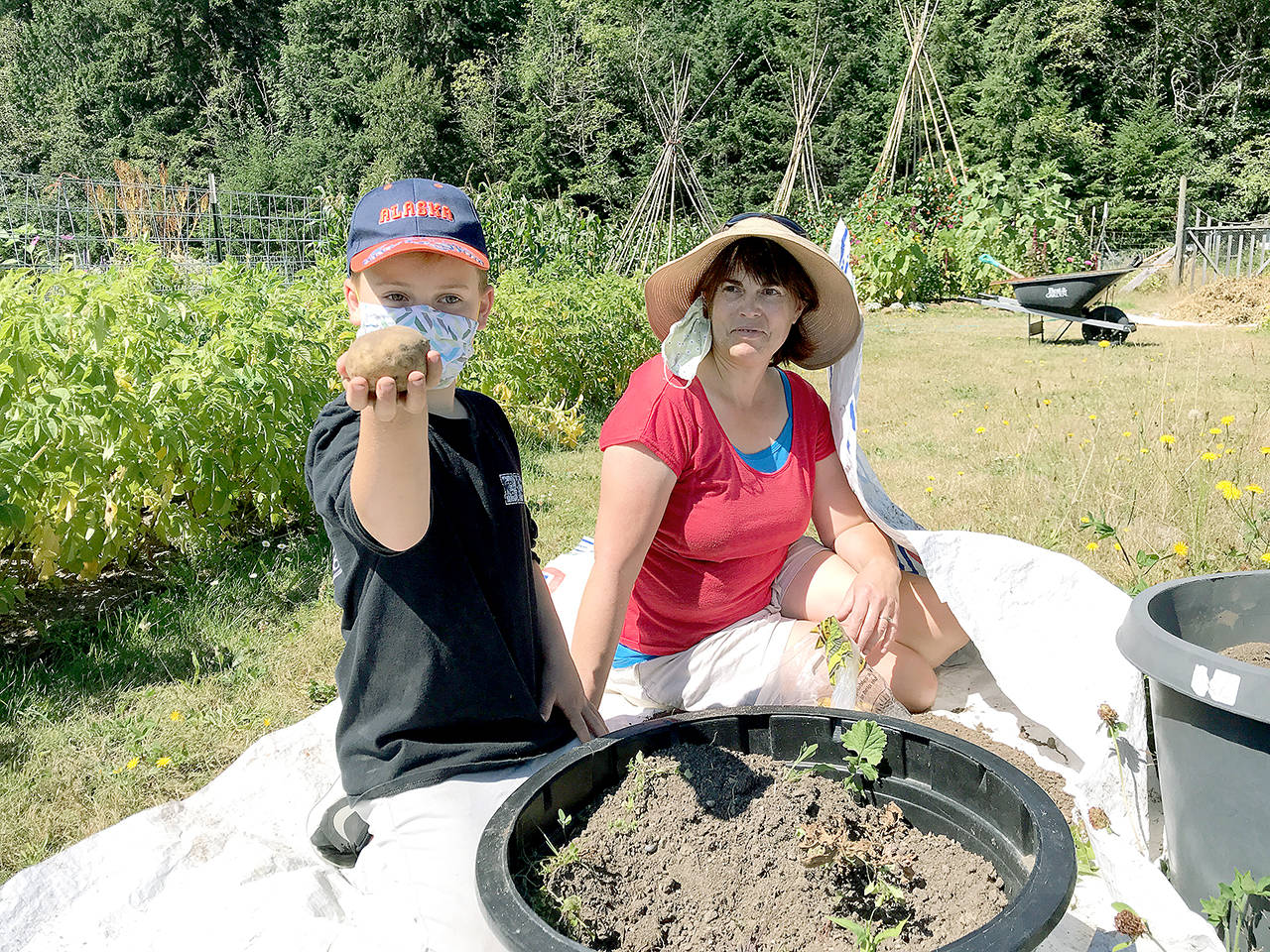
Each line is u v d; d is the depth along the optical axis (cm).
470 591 192
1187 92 3644
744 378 236
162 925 195
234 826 229
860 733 180
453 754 195
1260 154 3388
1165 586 221
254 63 4697
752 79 3953
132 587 428
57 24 4712
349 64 4134
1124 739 228
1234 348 1109
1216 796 188
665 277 237
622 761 187
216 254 1030
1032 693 241
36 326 391
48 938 193
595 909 158
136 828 227
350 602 196
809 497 246
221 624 379
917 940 152
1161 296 1905
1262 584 230
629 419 228
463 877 179
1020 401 771
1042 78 3559
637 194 3712
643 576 249
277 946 186
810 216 1759
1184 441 545
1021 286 1215
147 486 425
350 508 167
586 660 225
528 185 3897
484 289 201
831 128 3709
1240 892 175
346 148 3969
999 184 1747
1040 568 243
